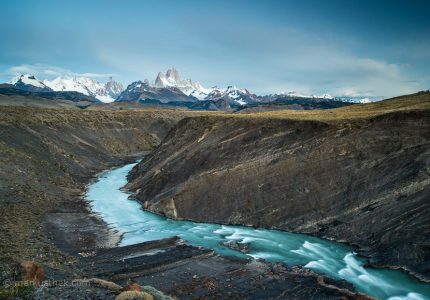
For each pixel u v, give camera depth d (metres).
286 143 56.28
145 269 35.56
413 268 34.84
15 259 33.31
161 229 49.53
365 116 56.03
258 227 49.22
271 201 50.88
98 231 48.69
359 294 29.38
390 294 31.27
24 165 71.19
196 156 64.12
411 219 39.75
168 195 58.25
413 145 47.03
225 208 52.72
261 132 60.78
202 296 30.62
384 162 47.50
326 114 67.75
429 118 48.66
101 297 24.36
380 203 43.88
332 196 47.75
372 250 39.22
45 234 45.28
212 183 56.00
